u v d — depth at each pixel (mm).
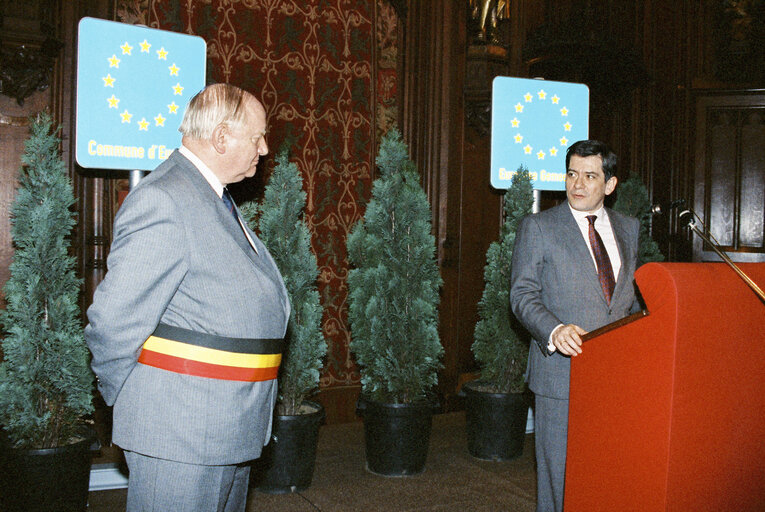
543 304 2252
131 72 3240
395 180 3686
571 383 1767
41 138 2822
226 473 1587
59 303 2809
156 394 1498
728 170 6039
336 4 4477
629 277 2314
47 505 2654
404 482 3453
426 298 3623
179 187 1533
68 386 2783
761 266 1641
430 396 3797
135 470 1538
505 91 4305
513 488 3383
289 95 4316
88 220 3594
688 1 6043
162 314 1487
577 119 4504
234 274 1545
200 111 1657
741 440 1535
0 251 3369
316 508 3084
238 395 1547
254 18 4195
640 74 5055
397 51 4688
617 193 4992
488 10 4852
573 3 5434
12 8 3244
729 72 6039
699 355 1448
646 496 1471
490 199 5039
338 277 4531
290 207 3412
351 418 4578
